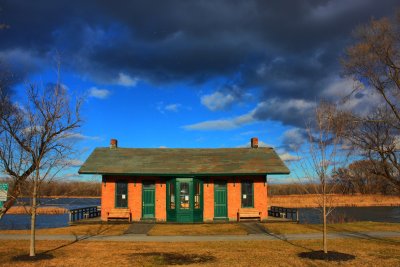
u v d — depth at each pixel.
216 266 14.04
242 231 24.73
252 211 29.75
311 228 26.28
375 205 67.44
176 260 15.12
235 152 33.66
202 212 29.56
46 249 17.52
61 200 79.69
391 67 30.45
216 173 29.22
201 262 14.73
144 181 30.09
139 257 15.70
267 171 29.41
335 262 14.48
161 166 30.34
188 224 28.09
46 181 17.25
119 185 30.02
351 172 38.62
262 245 19.02
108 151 33.09
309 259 15.13
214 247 18.38
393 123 32.75
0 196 18.58
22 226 35.44
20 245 18.77
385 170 37.28
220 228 26.08
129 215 29.23
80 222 28.17
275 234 23.50
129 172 29.11
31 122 16.69
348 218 40.59
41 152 15.29
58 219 43.00
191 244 19.38
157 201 29.92
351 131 31.84
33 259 14.98
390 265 14.01
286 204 65.00
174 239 21.39
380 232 24.41
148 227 26.55
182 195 29.33
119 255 16.12
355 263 14.34
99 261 14.88
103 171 29.12
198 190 29.83
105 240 20.89
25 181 16.64
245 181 30.38
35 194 15.39
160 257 15.70
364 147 34.22
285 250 17.38
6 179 17.70
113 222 28.44
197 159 31.95
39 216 46.78
